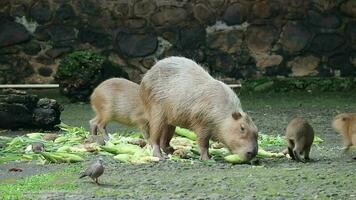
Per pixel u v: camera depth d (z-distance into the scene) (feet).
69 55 85.61
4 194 37.35
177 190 38.09
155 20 93.91
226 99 47.91
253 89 90.84
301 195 36.76
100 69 85.20
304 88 90.84
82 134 59.26
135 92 54.19
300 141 47.60
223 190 38.11
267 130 64.08
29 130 64.80
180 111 48.39
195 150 50.62
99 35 93.81
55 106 65.36
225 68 94.02
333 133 62.34
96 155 50.44
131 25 93.81
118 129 65.16
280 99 85.40
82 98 84.94
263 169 44.60
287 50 93.81
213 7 94.07
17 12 93.40
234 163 46.83
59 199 35.99
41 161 48.39
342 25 93.66
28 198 36.35
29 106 64.80
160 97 49.14
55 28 93.66
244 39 93.91
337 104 80.69
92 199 36.01
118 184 39.91
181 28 94.02
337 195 36.73
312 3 93.56
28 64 93.30
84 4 93.81
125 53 93.81
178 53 94.07
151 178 41.63
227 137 47.14
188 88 48.39
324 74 93.76
